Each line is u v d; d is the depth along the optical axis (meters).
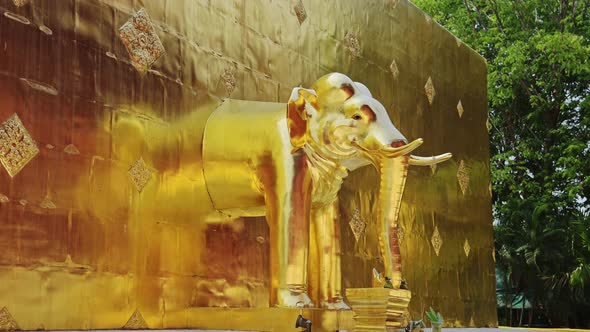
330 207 4.53
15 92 3.38
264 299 4.79
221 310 4.12
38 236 3.42
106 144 3.81
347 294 3.89
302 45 5.47
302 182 4.17
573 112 15.95
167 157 4.19
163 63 4.22
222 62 4.67
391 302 3.81
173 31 4.32
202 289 4.34
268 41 5.11
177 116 4.28
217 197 4.44
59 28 3.62
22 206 3.37
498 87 15.40
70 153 3.61
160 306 4.05
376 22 6.46
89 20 3.79
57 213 3.52
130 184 3.93
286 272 4.08
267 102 4.66
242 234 4.67
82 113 3.69
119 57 3.94
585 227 14.34
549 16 15.91
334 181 4.38
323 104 4.26
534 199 15.39
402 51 6.81
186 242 4.26
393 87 6.61
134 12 4.06
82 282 3.61
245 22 4.91
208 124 4.48
